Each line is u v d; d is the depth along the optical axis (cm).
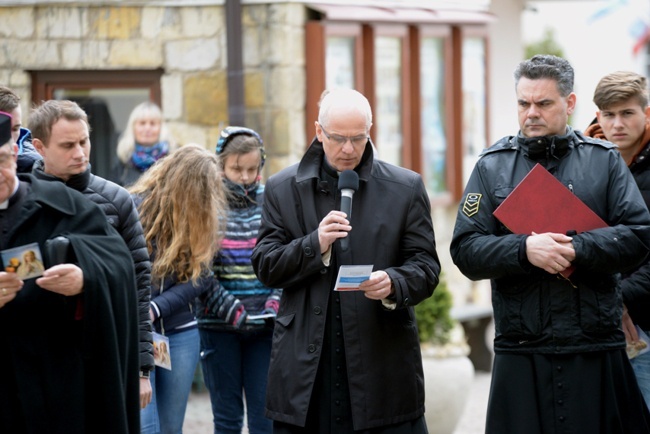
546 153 1075
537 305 1052
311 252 1027
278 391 1055
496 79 2606
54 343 932
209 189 1253
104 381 937
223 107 1895
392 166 1086
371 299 1050
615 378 1064
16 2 1934
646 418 1084
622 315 1103
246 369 1362
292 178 1086
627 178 1068
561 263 1023
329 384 1053
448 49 2280
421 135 2198
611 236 1032
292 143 1869
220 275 1351
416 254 1065
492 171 1090
